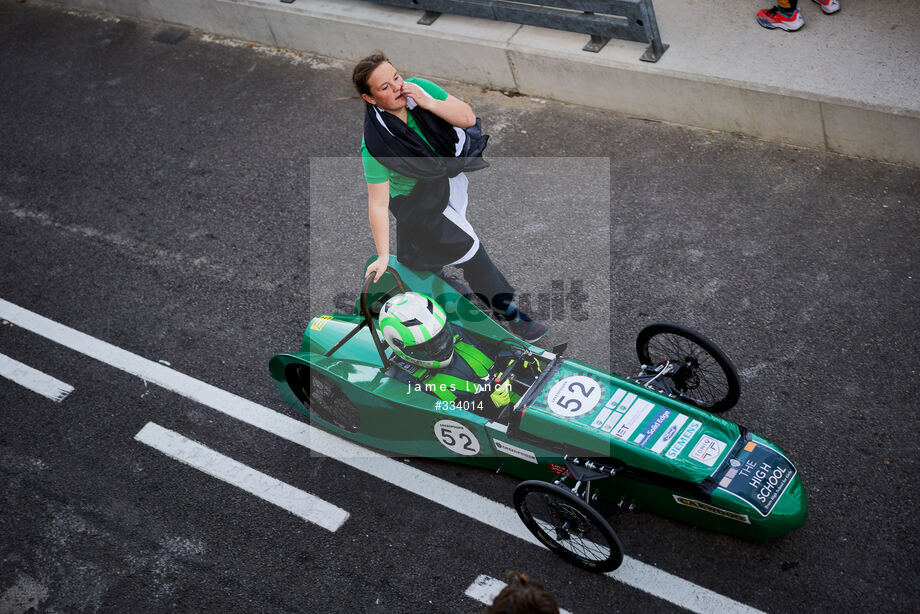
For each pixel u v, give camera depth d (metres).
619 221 7.64
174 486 6.14
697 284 6.94
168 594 5.48
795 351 6.25
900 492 5.27
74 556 5.78
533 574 5.26
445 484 5.84
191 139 9.73
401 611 5.20
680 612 4.93
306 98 10.02
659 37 8.20
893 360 6.05
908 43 7.67
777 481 4.83
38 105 10.79
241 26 11.12
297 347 7.08
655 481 4.93
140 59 11.33
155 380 6.96
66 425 6.70
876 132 7.31
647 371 5.65
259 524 5.80
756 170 7.78
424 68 9.80
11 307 7.89
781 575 5.00
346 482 5.98
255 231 8.34
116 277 8.06
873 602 4.80
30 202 9.20
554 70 8.80
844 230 7.06
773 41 8.11
